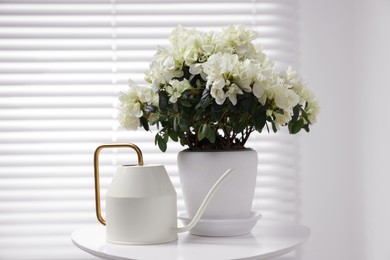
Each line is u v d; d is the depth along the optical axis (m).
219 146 1.20
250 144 1.88
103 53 1.88
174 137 1.20
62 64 1.88
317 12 1.87
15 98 1.87
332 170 1.86
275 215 1.88
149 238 1.10
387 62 1.86
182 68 1.14
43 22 1.87
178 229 1.13
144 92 1.14
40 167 1.88
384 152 1.85
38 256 1.87
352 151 1.86
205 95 1.06
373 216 1.86
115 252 1.04
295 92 1.17
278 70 1.87
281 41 1.88
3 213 1.87
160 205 1.10
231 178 1.15
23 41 1.88
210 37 1.14
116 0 1.87
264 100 1.08
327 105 1.86
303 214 1.87
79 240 1.16
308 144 1.87
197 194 1.17
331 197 1.86
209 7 1.88
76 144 1.88
